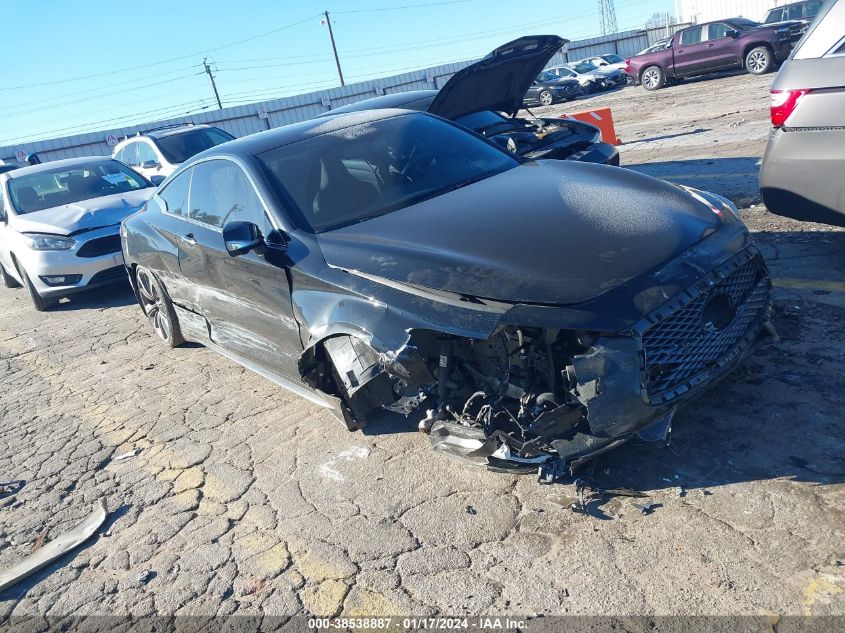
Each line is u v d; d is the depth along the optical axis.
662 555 2.55
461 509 3.07
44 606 3.04
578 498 2.94
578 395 2.70
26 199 8.67
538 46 6.73
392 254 3.20
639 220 3.13
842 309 4.00
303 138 4.39
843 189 4.09
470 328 2.74
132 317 7.42
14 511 3.87
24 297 9.53
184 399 4.96
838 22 4.04
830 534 2.46
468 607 2.52
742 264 3.06
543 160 4.39
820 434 2.98
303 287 3.52
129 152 11.59
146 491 3.81
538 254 2.94
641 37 38.44
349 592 2.73
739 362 3.03
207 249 4.35
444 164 4.21
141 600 2.95
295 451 3.90
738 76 19.75
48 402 5.41
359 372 3.20
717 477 2.88
